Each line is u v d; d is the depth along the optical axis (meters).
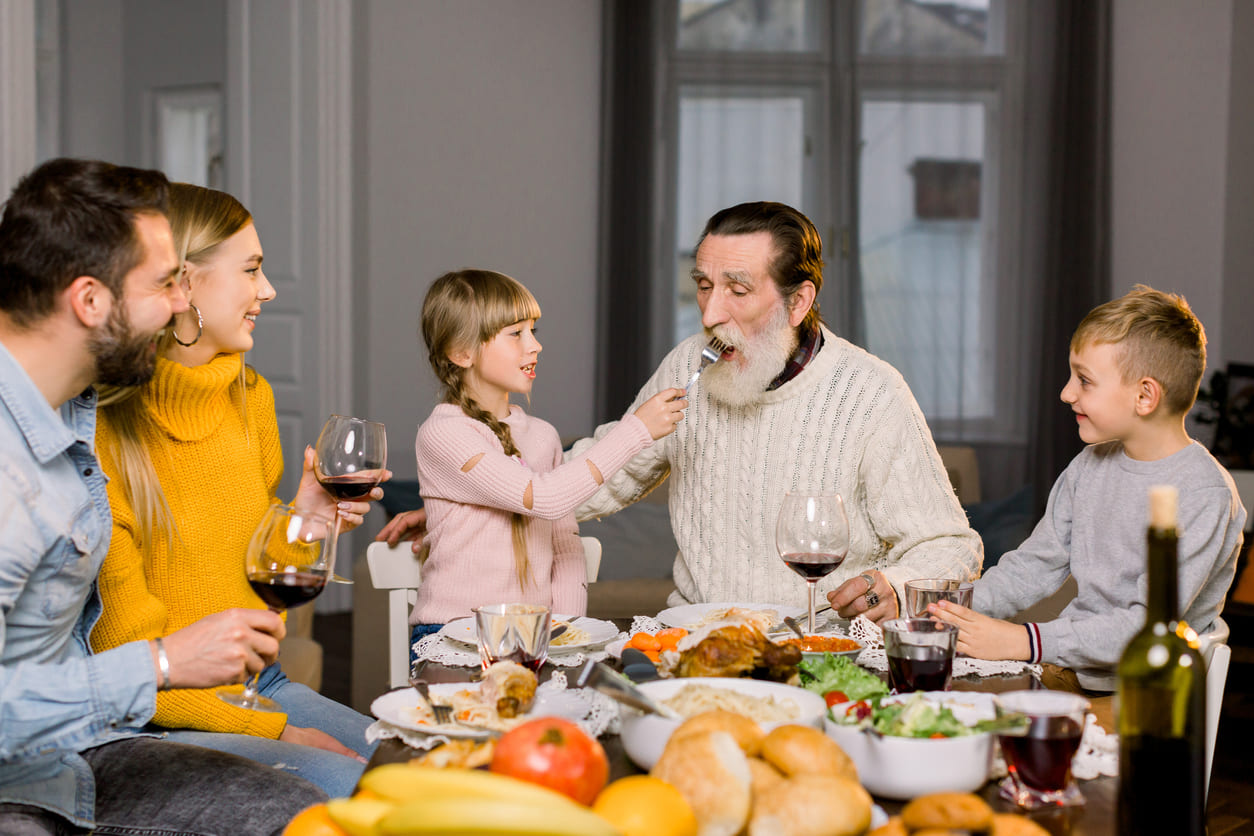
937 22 5.38
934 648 1.19
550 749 0.88
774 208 1.94
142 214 1.25
